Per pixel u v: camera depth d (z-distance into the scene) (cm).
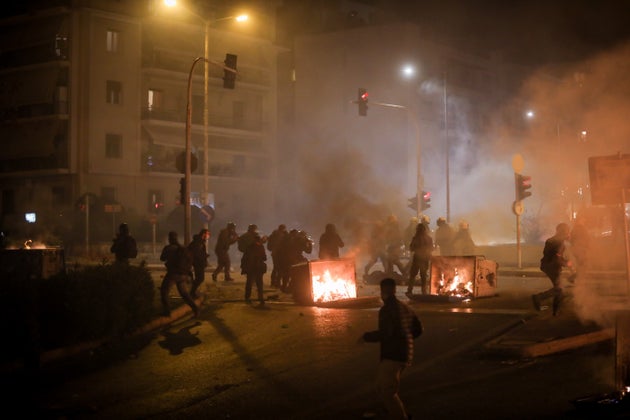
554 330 1258
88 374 1088
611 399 782
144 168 5528
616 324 844
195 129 5778
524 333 1240
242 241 1930
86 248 4147
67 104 5288
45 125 5388
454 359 1107
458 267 1814
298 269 1772
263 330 1417
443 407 832
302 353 1198
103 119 5372
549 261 1498
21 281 1170
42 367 1133
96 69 5341
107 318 1302
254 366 1115
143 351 1262
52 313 1205
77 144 5297
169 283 1559
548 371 999
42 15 5316
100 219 5122
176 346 1293
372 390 934
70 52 5281
